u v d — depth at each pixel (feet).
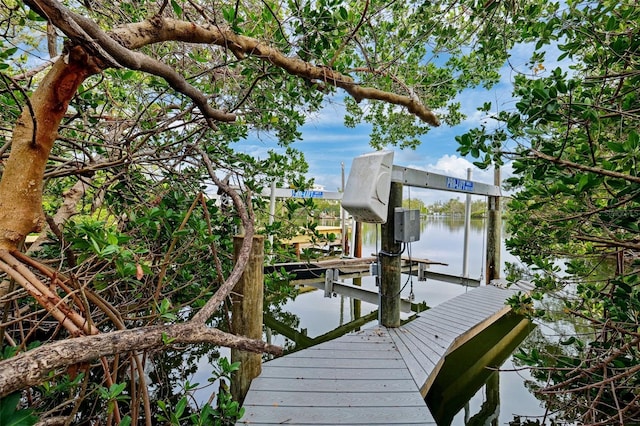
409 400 7.07
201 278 6.77
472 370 12.57
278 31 5.06
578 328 9.04
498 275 19.24
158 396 7.06
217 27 3.96
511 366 12.80
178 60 6.10
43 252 5.29
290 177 9.10
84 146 5.57
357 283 25.66
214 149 7.52
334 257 26.73
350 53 6.90
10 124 5.28
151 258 4.81
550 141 4.50
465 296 15.81
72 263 3.54
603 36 4.37
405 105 6.57
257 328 7.02
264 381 7.66
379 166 8.45
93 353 2.16
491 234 19.27
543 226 5.77
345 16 4.89
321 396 7.13
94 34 2.50
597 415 5.04
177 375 9.93
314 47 5.16
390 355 9.20
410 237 11.06
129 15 5.20
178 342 2.70
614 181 3.84
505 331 15.08
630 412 4.77
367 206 8.20
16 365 1.76
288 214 7.73
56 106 2.56
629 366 4.42
